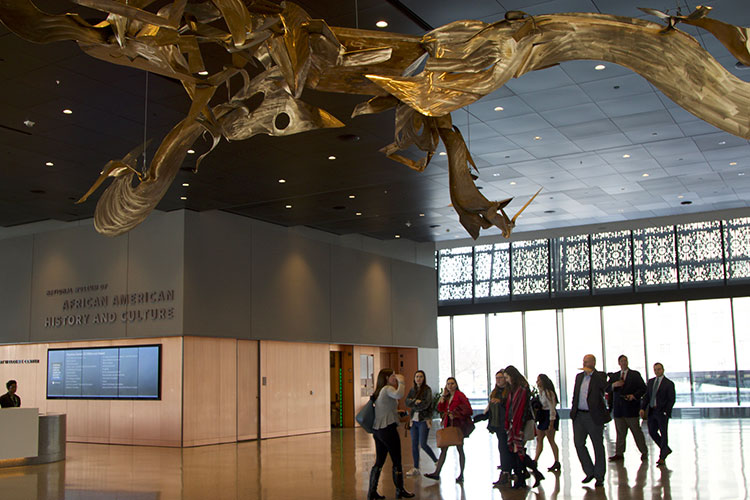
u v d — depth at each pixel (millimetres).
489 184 16500
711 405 24344
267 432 17594
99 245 17125
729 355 24344
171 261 16062
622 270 25547
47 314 17672
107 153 12516
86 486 10172
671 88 3025
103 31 2953
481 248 27719
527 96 10977
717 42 9148
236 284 17094
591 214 20438
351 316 20609
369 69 3268
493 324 27562
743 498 8000
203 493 9297
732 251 24297
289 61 3088
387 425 8297
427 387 10398
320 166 13938
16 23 2762
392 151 4070
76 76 9273
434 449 14641
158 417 15828
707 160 15109
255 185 15023
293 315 18609
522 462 9078
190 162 13352
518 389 9148
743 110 2941
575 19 2998
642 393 11516
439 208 18250
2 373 18438
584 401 9141
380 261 22078
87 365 17047
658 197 18641
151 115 10719
